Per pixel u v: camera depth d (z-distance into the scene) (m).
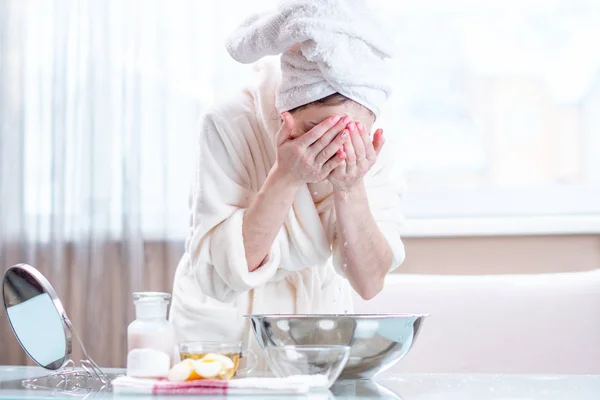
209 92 2.41
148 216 2.42
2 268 2.48
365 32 1.14
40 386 1.00
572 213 2.45
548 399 0.91
